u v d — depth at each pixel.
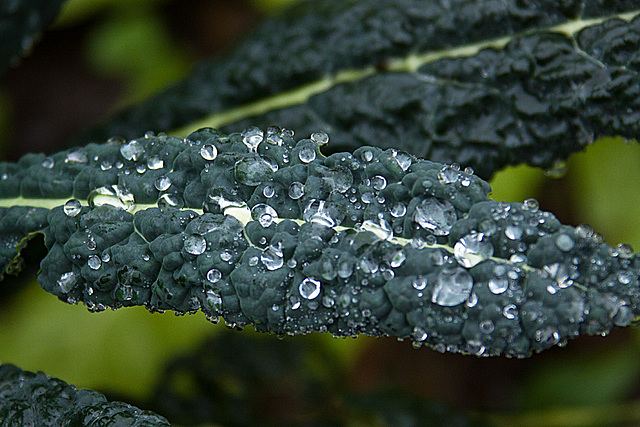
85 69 1.07
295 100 0.51
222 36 1.05
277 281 0.43
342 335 0.44
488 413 0.79
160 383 0.67
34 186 0.47
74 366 0.74
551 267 0.42
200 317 0.76
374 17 0.51
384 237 0.43
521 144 0.49
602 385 0.80
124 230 0.45
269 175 0.45
